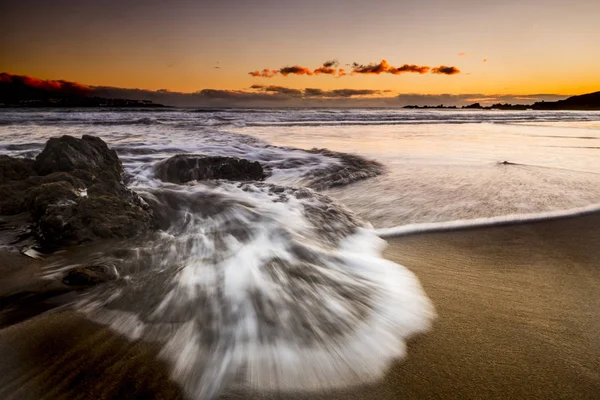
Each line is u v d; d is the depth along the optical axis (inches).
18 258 154.4
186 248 168.9
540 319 120.3
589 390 88.7
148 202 233.5
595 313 124.4
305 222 209.0
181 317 114.2
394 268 159.3
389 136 741.9
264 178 352.2
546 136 783.7
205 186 286.4
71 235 170.6
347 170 370.3
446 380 92.0
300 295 130.3
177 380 88.5
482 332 113.0
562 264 164.9
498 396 86.8
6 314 114.7
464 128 1026.7
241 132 767.1
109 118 1052.5
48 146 278.8
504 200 265.9
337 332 110.5
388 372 94.6
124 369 91.2
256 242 177.3
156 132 724.0
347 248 180.1
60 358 94.3
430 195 281.6
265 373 92.0
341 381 90.8
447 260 169.3
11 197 216.8
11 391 82.9
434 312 124.1
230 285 134.7
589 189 297.3
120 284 134.5
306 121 1162.6
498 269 159.8
